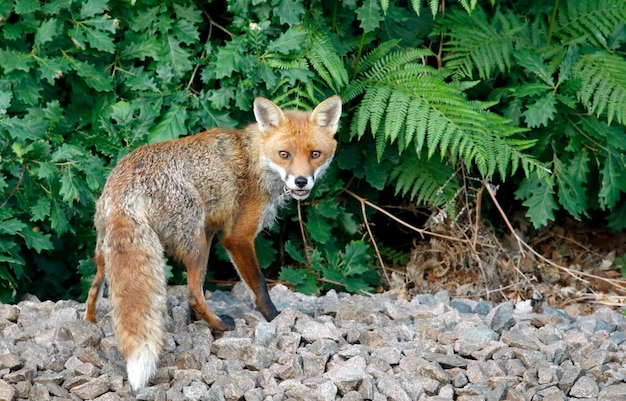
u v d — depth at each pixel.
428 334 8.13
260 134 8.66
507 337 7.99
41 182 9.34
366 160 10.77
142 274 7.23
